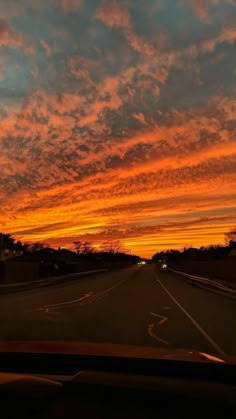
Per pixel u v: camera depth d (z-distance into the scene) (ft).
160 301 67.46
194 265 196.54
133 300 69.82
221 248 429.79
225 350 28.76
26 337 33.83
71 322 43.47
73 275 178.60
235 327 39.60
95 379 12.02
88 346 16.74
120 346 16.90
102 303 65.21
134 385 11.44
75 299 74.90
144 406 10.00
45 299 76.43
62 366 14.89
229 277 114.32
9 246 345.10
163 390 11.09
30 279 165.07
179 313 51.19
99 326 40.37
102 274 253.24
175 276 191.01
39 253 352.28
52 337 33.76
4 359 15.24
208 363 13.93
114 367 14.56
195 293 85.05
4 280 146.92
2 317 48.21
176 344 30.91
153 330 37.68
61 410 9.55
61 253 390.63
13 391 9.96
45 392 10.12
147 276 196.85
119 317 47.60
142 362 14.29
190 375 13.92
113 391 10.94
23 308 59.57
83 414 9.41
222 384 11.94
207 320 44.73
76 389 11.03
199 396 10.67
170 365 14.08
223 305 60.75
